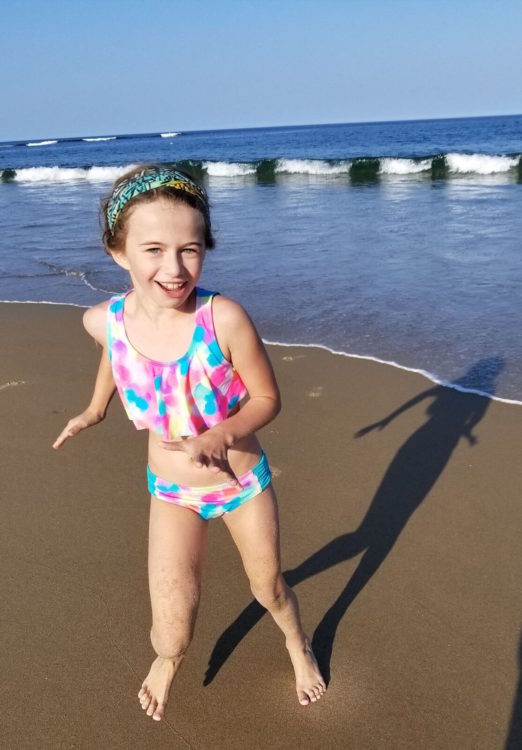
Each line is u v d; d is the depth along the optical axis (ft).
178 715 8.07
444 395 15.87
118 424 15.19
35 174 93.30
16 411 16.08
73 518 11.87
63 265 31.81
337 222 38.40
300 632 8.40
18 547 11.14
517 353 18.08
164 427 7.16
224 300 6.84
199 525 7.41
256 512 7.48
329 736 7.77
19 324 22.89
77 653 8.96
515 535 10.95
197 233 6.40
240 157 120.26
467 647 8.86
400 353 18.58
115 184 6.63
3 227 44.29
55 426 15.24
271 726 7.91
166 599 7.02
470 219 36.58
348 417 15.08
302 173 74.54
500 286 23.98
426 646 8.92
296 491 12.44
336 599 9.85
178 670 8.14
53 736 7.81
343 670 8.63
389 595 9.86
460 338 19.40
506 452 13.32
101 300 25.67
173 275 6.35
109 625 9.41
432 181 59.36
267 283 26.16
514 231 32.55
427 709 8.02
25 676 8.63
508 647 8.82
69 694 8.36
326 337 20.15
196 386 6.97
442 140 143.23
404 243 31.50
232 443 6.43
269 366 7.12
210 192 59.41
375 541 11.03
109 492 12.60
